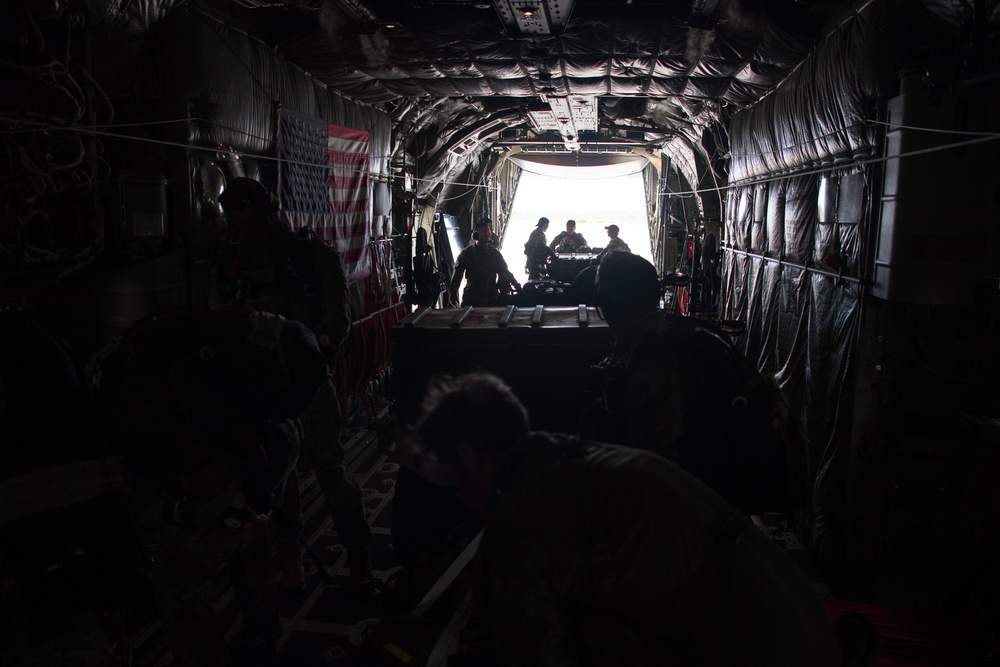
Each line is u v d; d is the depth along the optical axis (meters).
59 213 2.97
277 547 3.46
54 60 2.72
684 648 1.19
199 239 3.81
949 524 3.17
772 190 5.59
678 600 1.17
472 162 13.42
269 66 4.73
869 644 1.53
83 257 3.07
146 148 3.58
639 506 1.16
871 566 3.36
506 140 13.43
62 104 2.87
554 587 1.16
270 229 3.22
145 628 2.92
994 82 2.28
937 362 3.16
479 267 7.36
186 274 3.71
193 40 3.68
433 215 11.23
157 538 2.21
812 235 4.44
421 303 7.99
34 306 3.01
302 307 3.22
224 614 3.12
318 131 5.61
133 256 3.39
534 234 12.35
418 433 1.38
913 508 3.27
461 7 4.91
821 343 4.02
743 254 6.71
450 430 1.33
